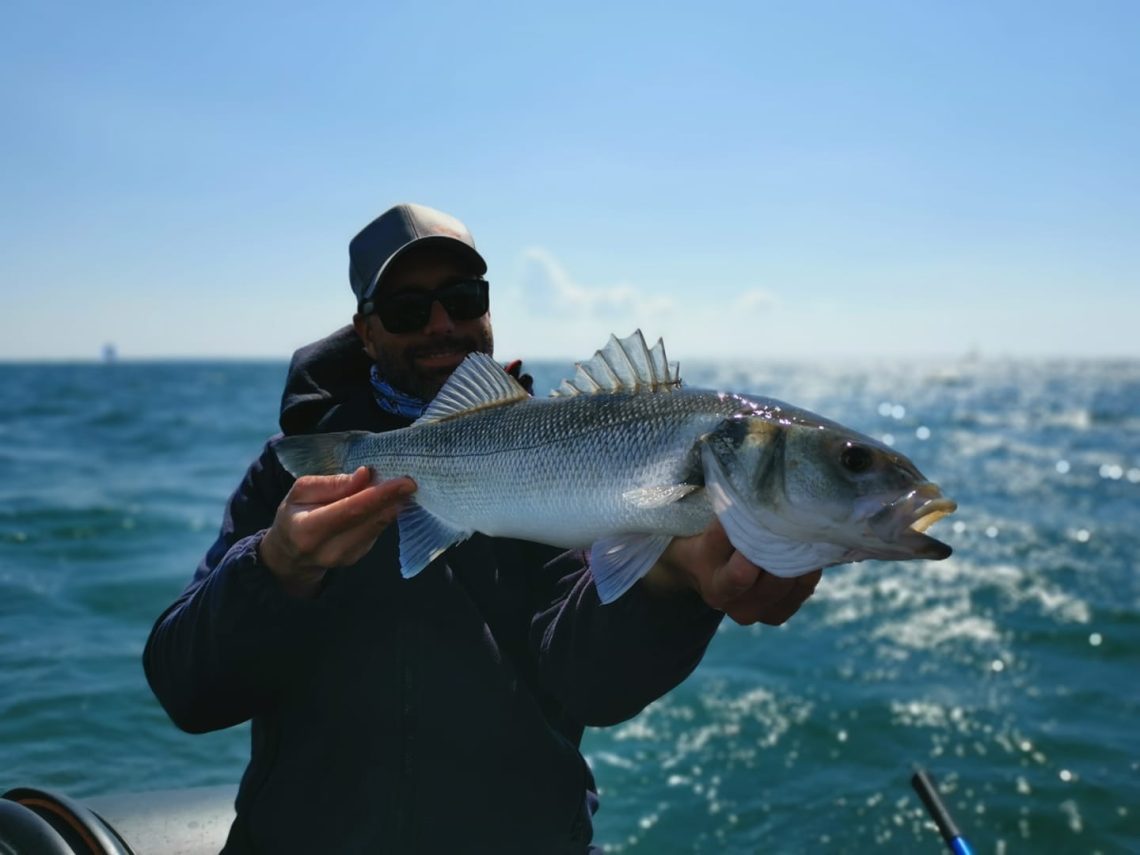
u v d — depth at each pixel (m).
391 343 1.02
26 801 0.95
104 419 12.17
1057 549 4.22
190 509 4.94
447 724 0.83
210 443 9.17
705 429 0.79
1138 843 1.72
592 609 0.79
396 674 0.84
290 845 0.83
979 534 4.58
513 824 0.83
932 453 8.84
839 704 2.35
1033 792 1.90
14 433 9.69
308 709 0.85
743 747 2.13
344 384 1.07
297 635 0.82
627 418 0.83
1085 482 6.74
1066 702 2.37
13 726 2.05
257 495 0.99
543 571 0.92
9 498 5.14
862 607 3.22
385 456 0.95
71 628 2.76
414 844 0.81
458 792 0.82
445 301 1.01
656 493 0.79
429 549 0.88
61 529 4.24
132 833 1.09
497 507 0.88
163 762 1.95
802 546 0.74
